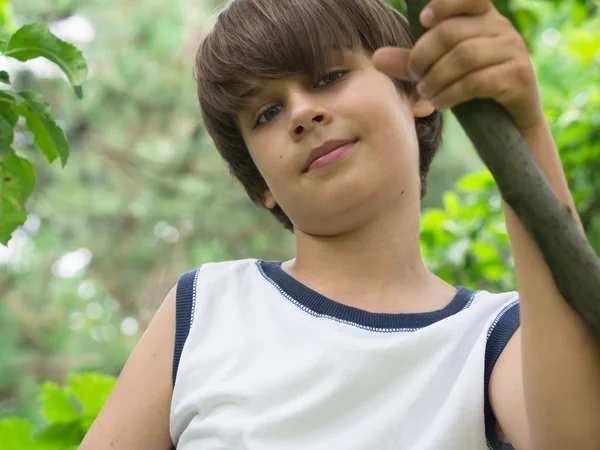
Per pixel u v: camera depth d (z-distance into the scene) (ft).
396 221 4.71
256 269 5.02
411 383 4.25
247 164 5.45
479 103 2.75
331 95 4.57
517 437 3.89
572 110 9.39
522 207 2.74
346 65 4.72
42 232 25.13
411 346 4.32
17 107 4.69
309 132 4.47
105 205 24.26
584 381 3.22
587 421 3.25
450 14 2.77
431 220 9.43
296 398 4.29
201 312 4.80
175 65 23.72
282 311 4.67
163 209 24.14
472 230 9.28
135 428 4.61
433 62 2.76
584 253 2.77
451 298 4.72
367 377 4.26
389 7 5.21
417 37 2.85
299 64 4.64
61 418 5.94
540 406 3.29
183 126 24.16
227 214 24.40
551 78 14.56
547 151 3.12
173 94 23.86
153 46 23.67
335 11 4.79
